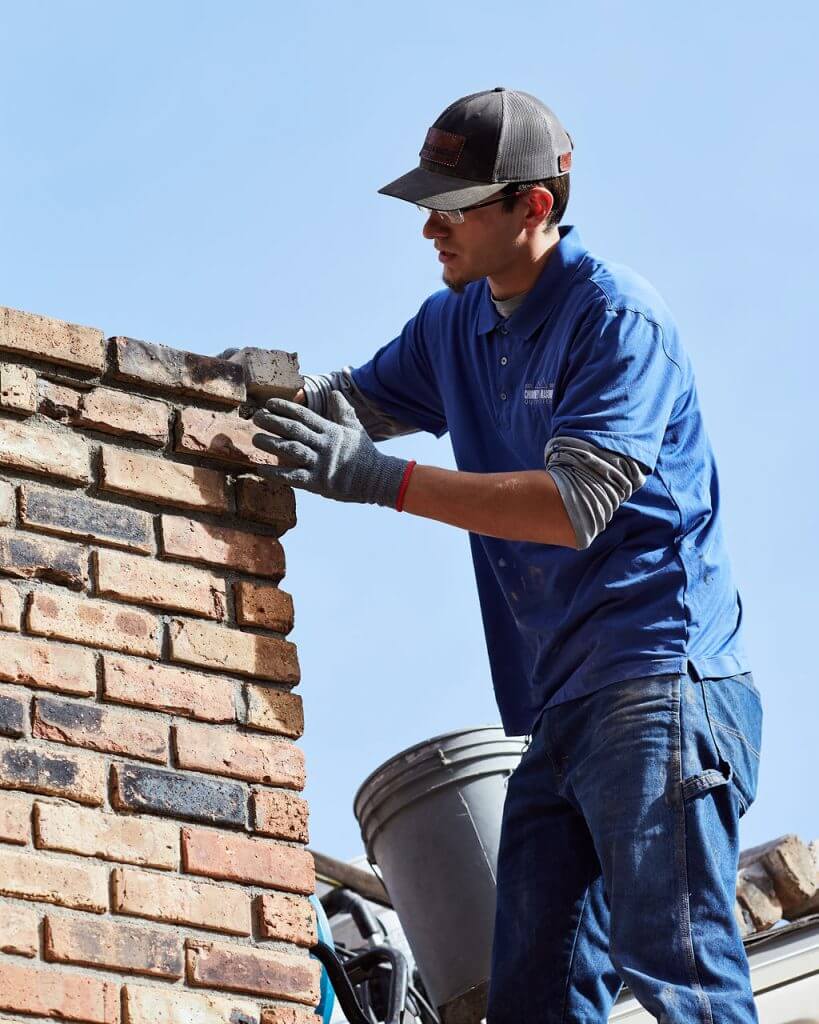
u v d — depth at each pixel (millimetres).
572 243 4223
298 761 3805
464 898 5672
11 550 3646
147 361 3916
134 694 3666
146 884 3521
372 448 3932
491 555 4254
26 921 3377
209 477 3936
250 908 3621
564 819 4141
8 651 3564
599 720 3947
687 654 3932
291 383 4074
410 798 5785
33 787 3482
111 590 3719
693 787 3803
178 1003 3459
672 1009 3623
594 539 3998
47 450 3760
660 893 3742
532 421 4180
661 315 4133
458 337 4449
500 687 4348
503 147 4141
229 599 3869
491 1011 4148
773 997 5785
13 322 3791
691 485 4102
